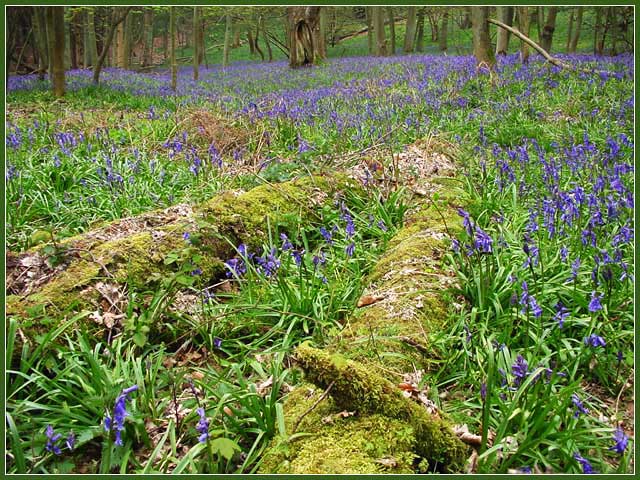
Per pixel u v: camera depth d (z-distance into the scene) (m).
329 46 41.84
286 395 3.32
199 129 8.88
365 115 9.83
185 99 14.88
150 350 3.89
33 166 7.24
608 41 25.30
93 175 7.02
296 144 8.75
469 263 4.39
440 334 3.72
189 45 50.44
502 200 6.21
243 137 8.90
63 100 14.37
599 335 3.76
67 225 5.71
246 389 3.30
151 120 10.59
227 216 5.17
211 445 2.44
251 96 15.02
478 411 3.31
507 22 18.73
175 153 8.02
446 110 10.32
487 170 7.14
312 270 4.81
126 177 6.78
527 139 8.07
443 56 23.97
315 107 11.41
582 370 3.62
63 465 2.98
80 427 3.12
